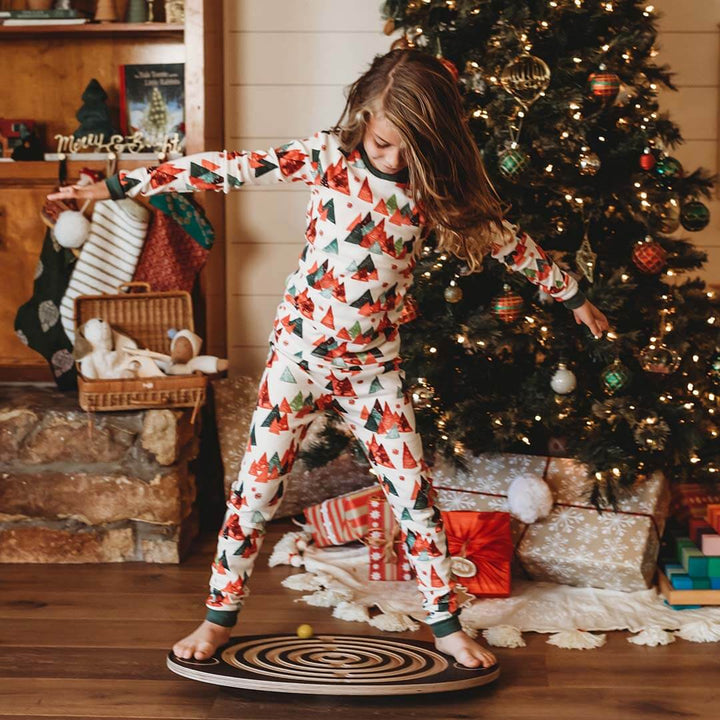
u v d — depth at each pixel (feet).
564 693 6.81
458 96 6.33
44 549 9.77
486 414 9.07
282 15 12.42
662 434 8.54
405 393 6.89
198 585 9.09
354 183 6.31
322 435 10.07
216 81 12.03
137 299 10.75
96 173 11.04
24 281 11.41
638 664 7.30
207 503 11.53
